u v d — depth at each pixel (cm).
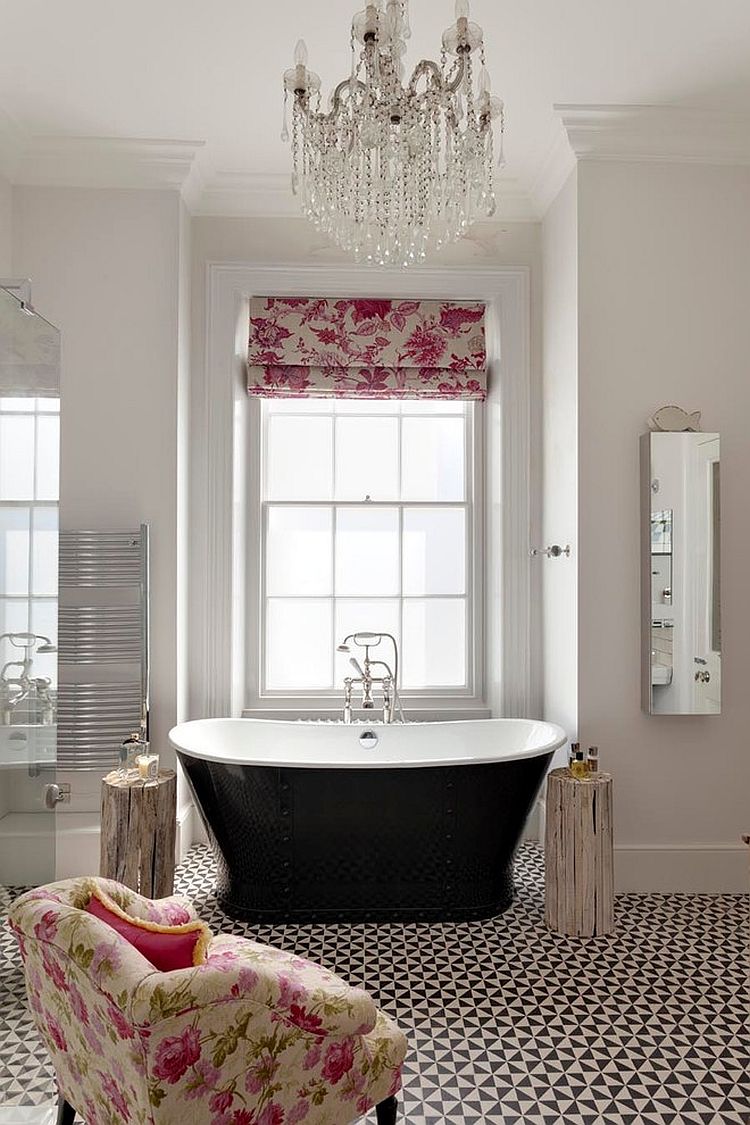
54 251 401
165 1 290
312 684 467
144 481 404
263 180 423
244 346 452
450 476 469
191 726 390
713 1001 284
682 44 317
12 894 251
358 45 316
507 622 440
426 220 265
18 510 254
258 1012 163
